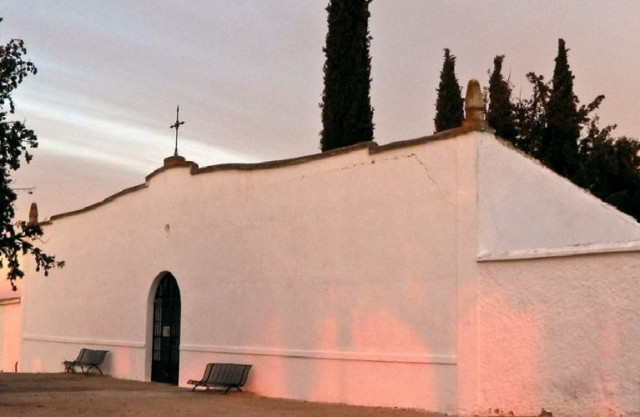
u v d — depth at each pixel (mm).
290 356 15867
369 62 21016
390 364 13766
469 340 12477
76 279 24172
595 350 10891
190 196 19438
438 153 13438
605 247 10898
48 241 25922
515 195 13273
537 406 11484
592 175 27484
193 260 19078
